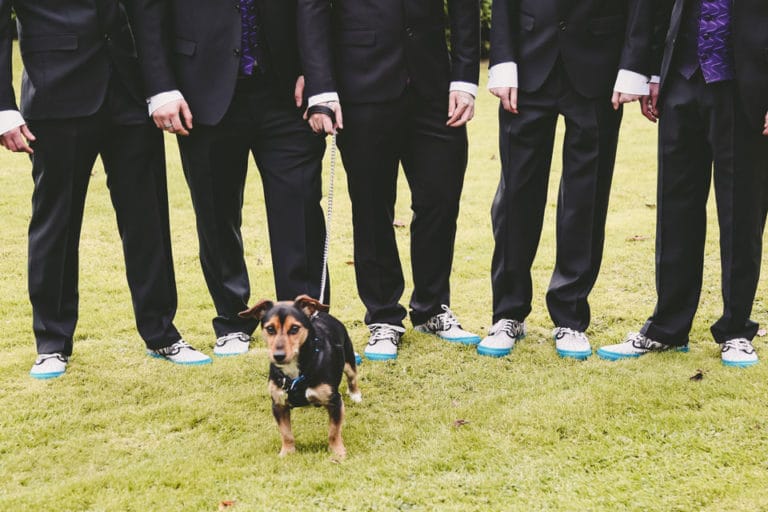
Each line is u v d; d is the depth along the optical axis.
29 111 3.69
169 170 7.77
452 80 4.04
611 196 7.01
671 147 3.81
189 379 3.93
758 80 3.57
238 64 3.76
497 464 3.12
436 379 3.91
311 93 3.78
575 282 4.09
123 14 3.83
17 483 3.07
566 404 3.53
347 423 3.52
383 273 4.22
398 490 2.95
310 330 3.14
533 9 3.88
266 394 3.79
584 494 2.90
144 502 2.90
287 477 3.05
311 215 3.96
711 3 3.58
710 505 2.81
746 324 3.95
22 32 3.69
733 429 3.28
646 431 3.31
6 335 4.41
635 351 4.07
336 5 3.90
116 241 5.95
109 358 4.15
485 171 7.90
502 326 4.20
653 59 3.87
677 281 3.96
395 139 4.01
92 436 3.42
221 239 4.10
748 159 3.69
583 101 3.88
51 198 3.84
